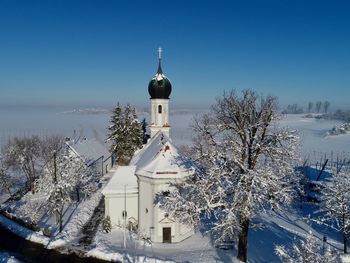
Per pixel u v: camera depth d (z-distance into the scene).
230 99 35.62
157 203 41.38
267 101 34.78
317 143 162.88
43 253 38.53
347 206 44.19
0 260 35.88
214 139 36.41
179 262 35.50
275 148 33.97
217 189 34.69
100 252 37.75
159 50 65.12
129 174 47.75
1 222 47.88
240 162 34.03
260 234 44.19
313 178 78.75
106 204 45.53
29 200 58.22
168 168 41.75
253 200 32.78
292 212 58.91
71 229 45.31
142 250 39.12
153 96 66.38
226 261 35.84
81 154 71.81
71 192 57.81
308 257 21.33
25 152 70.44
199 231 44.38
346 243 42.41
